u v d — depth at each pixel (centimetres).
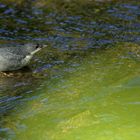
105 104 3023
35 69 3741
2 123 2834
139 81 3381
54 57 3994
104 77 3522
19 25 4716
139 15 5012
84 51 4131
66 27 4706
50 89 3350
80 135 2630
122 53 4062
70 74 3622
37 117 2902
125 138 2573
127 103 3011
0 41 4272
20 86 3419
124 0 5459
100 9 5188
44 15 5000
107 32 4584
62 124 2780
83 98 3155
